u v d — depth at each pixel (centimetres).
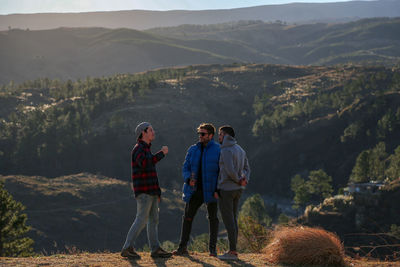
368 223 6788
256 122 17250
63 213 9194
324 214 7288
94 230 8962
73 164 15312
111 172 15400
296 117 17250
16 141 16062
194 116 18912
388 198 6962
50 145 15150
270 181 15438
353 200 7188
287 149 15950
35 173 14712
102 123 17575
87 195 10244
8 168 14650
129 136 16412
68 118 16725
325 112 17275
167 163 15862
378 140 14450
